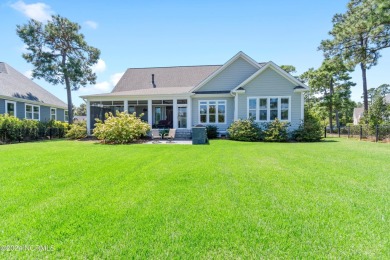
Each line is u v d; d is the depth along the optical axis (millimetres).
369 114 17781
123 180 4910
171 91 17844
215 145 11984
